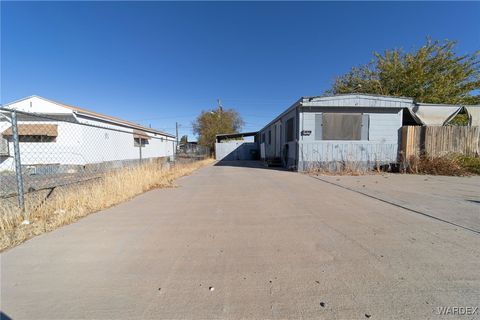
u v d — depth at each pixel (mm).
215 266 2277
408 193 5656
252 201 4953
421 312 1630
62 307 1699
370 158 10656
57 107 12055
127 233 3143
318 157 10625
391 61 16875
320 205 4566
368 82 17438
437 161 9508
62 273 2154
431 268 2209
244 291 1883
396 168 10445
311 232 3143
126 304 1735
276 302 1747
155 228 3334
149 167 8070
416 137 10352
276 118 15445
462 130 10211
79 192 4711
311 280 2029
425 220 3607
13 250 2615
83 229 3287
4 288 1921
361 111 10633
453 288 1899
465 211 4090
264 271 2180
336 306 1697
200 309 1679
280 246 2717
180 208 4430
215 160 24094
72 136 12258
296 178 8562
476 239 2873
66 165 11461
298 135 10727
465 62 14891
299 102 10312
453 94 14953
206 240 2906
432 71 15375
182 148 28500
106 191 5008
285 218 3764
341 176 9039
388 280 2018
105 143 14281
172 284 1986
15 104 12039
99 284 1985
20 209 3520
